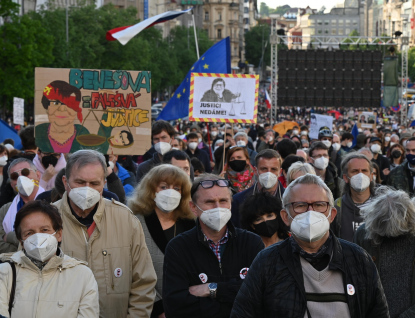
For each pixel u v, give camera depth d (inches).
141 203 238.8
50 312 181.2
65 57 2169.0
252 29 6884.8
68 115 289.6
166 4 5433.1
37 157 354.0
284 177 352.5
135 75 291.6
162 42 3366.1
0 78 1738.4
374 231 206.2
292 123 993.5
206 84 438.0
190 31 4264.3
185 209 239.9
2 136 622.2
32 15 2172.7
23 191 267.9
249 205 231.5
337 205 281.4
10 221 270.7
